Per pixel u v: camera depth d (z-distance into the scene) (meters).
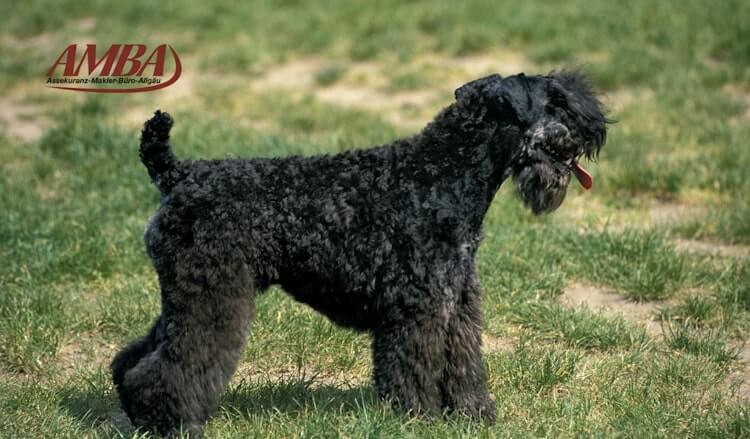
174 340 8.06
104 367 10.11
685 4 25.64
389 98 21.53
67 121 18.27
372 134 17.77
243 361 10.27
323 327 10.57
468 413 8.62
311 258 8.09
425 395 8.28
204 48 25.08
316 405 8.92
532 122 8.33
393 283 8.05
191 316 8.03
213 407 8.27
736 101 19.66
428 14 25.84
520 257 12.63
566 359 9.91
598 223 14.37
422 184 8.12
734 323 11.11
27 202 14.61
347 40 25.19
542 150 8.48
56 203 14.72
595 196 15.70
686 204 15.42
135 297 11.55
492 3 26.70
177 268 8.01
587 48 23.20
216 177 8.11
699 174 16.03
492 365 9.96
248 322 8.20
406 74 22.27
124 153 16.45
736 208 14.55
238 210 7.99
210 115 19.42
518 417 8.94
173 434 8.11
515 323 11.29
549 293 12.04
